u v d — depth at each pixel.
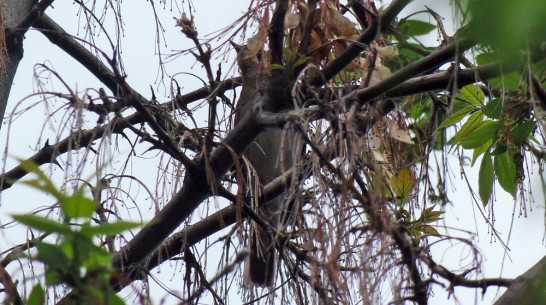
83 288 3.63
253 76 6.91
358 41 6.41
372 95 6.29
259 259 7.54
